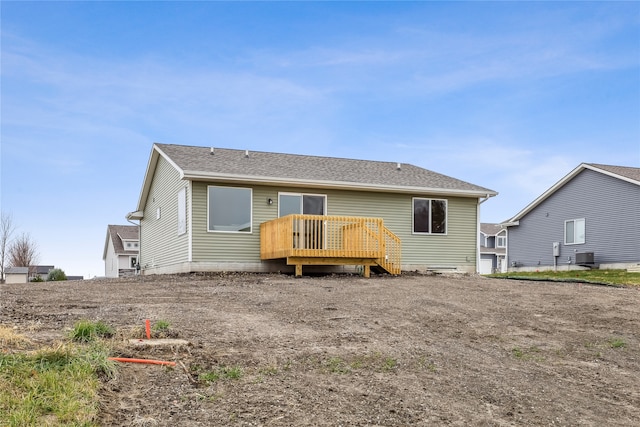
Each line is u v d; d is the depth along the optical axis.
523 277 17.05
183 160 16.75
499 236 44.41
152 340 6.17
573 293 11.88
